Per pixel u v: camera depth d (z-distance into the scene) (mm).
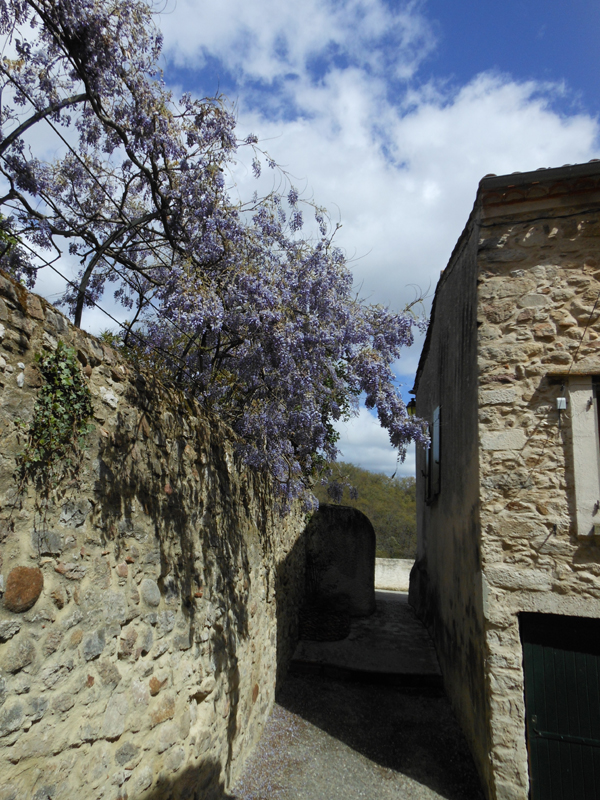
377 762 4695
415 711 5699
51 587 2158
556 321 4410
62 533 2248
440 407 7012
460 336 5539
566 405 4316
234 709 4172
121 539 2699
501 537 4266
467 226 5188
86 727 2309
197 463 3746
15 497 1998
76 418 2371
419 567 9047
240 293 3719
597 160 4227
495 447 4379
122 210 4395
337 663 6688
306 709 5664
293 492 4594
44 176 4145
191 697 3359
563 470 4242
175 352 4355
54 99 3695
